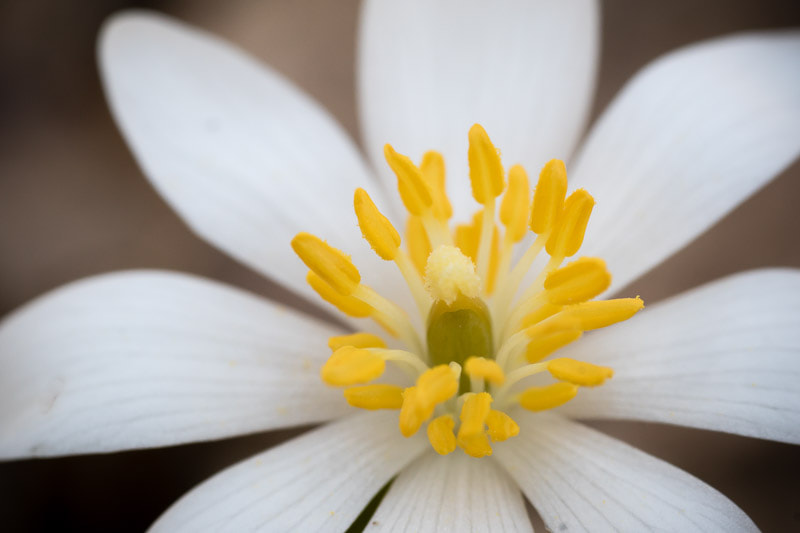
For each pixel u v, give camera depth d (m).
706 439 0.12
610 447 0.10
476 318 0.10
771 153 0.10
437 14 0.11
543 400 0.10
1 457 0.10
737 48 0.11
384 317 0.10
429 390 0.10
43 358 0.10
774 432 0.10
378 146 0.11
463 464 0.10
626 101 0.11
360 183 0.11
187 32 0.11
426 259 0.10
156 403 0.10
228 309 0.11
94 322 0.10
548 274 0.10
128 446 0.10
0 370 0.10
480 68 0.11
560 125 0.11
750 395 0.10
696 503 0.10
